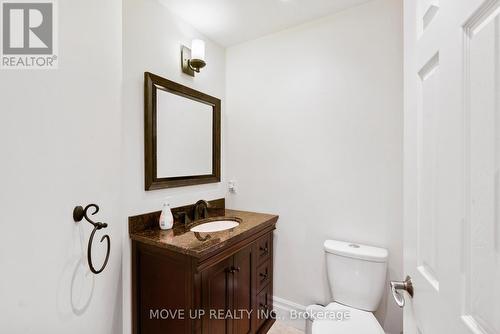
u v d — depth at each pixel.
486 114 0.40
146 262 1.28
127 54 1.26
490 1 0.39
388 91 1.44
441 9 0.54
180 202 1.66
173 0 1.46
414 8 0.72
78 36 0.93
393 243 1.44
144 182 1.39
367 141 1.50
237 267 1.39
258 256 1.62
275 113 1.85
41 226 0.79
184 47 1.64
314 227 1.70
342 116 1.58
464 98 0.45
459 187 0.47
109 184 1.13
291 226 1.79
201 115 1.82
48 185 0.81
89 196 1.00
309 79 1.70
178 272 1.16
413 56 0.72
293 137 1.77
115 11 1.16
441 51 0.54
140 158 1.36
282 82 1.81
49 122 0.81
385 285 1.44
